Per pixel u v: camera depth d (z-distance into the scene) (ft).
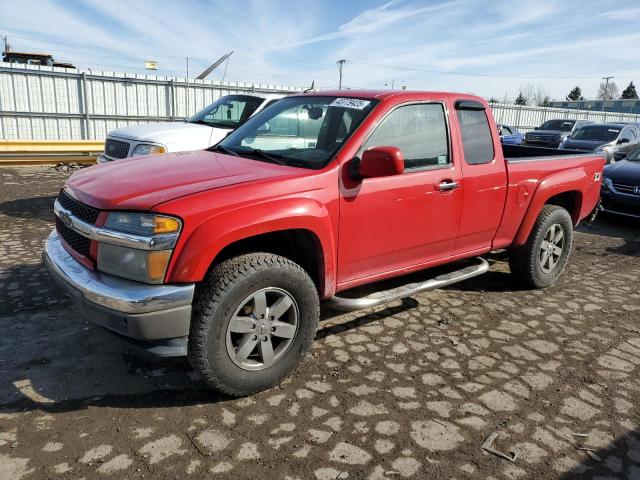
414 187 12.15
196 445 8.75
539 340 13.35
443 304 15.49
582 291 17.25
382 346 12.62
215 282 9.30
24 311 13.56
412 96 12.51
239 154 12.62
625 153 46.75
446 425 9.57
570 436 9.43
